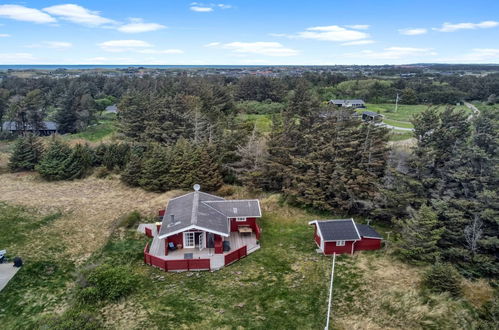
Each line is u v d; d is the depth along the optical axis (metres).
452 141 26.20
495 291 19.42
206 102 57.69
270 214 31.48
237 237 27.03
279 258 24.20
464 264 21.50
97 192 35.81
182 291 20.31
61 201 32.97
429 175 26.58
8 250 24.09
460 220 22.06
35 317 17.97
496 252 21.83
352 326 17.36
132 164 37.00
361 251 24.75
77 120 63.62
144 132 45.91
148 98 55.44
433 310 17.91
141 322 17.55
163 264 22.44
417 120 27.80
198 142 39.59
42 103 71.56
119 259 23.77
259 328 17.31
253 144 35.78
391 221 27.38
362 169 29.95
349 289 20.30
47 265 22.75
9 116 58.03
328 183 30.59
